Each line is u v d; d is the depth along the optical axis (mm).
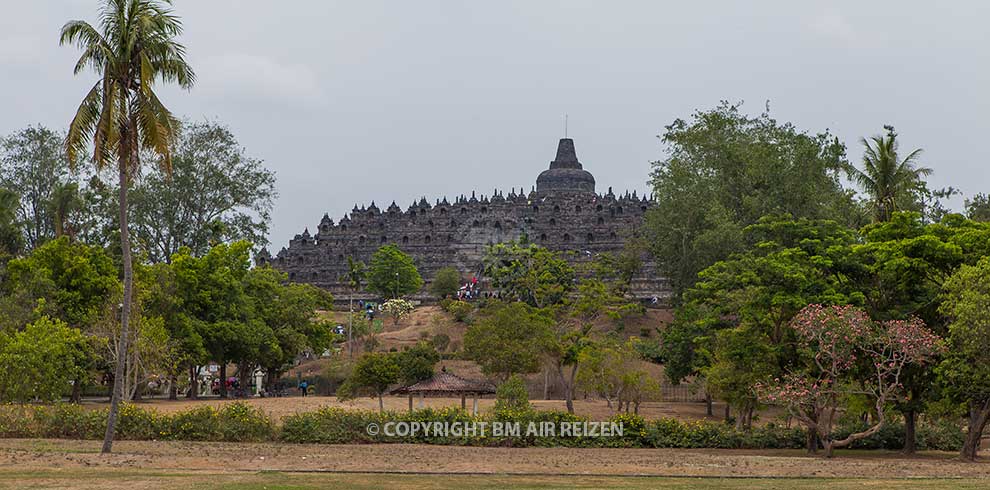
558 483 37969
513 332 80312
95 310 85188
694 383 91938
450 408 62531
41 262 89688
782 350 60188
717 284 67062
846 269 61438
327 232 199625
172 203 126625
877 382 58688
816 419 56375
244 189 130500
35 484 34250
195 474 38375
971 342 49094
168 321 92625
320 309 166750
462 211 195250
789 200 98875
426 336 137500
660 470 43938
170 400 97188
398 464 44938
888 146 80875
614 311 117375
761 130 110000
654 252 119062
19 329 78688
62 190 113062
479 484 37156
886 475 43219
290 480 36906
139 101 46031
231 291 101750
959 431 64812
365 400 91250
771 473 43188
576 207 190000
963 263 56656
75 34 44594
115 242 116125
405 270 170750
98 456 45656
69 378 76062
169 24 45938
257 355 101625
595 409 87875
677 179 109812
